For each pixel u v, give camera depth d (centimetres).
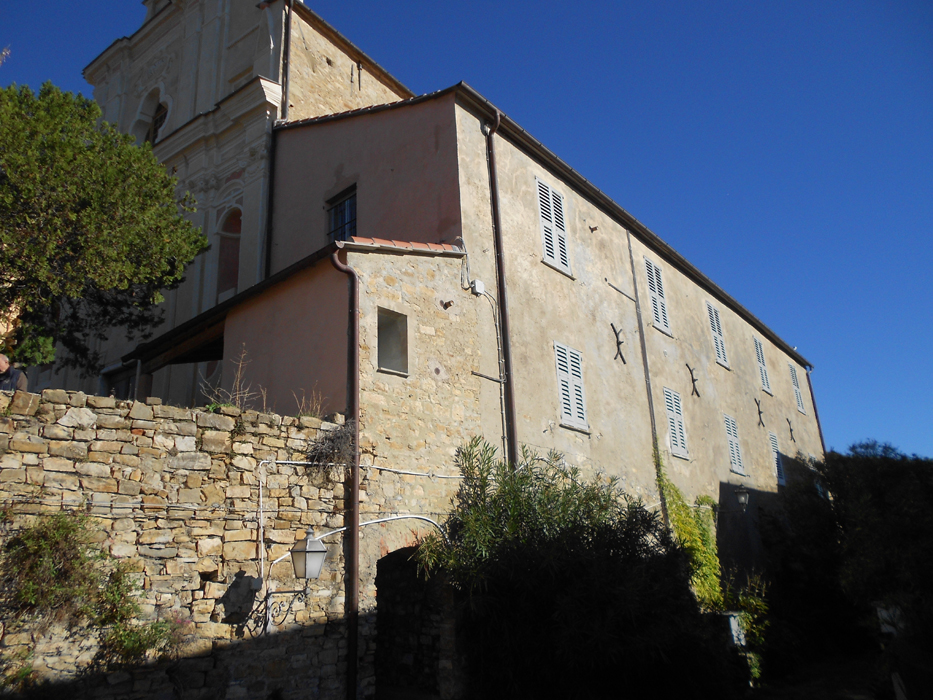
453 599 956
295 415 968
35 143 980
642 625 971
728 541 1705
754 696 1236
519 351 1198
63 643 624
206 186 1711
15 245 973
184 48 1956
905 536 1080
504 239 1245
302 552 756
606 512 1087
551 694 950
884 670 1140
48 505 648
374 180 1331
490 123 1286
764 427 2214
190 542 725
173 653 681
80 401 688
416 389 992
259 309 1103
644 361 1594
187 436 750
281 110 1628
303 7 1708
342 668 808
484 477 1008
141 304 1278
